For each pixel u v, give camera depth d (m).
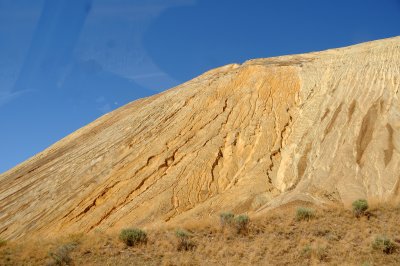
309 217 16.73
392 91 30.64
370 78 32.97
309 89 34.94
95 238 15.34
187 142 31.81
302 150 27.73
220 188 26.42
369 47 38.81
